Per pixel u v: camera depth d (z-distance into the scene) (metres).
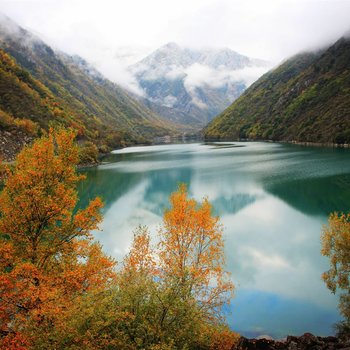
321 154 123.94
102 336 14.91
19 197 18.08
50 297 14.95
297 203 63.06
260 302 29.78
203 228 23.06
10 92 159.88
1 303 14.90
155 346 14.36
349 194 66.00
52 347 13.70
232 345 20.66
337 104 179.62
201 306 20.48
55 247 18.53
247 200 66.81
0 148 109.62
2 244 16.91
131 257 20.84
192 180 89.19
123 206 68.19
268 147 173.75
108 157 166.00
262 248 42.84
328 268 36.53
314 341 22.20
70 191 19.50
